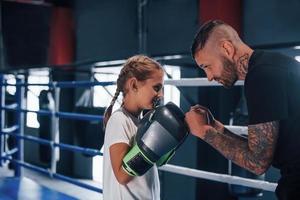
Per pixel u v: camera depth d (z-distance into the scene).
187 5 4.44
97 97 5.46
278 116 1.02
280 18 3.67
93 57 5.79
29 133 6.79
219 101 4.07
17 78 4.32
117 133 1.23
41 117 5.75
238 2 3.95
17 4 6.38
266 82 1.04
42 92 5.41
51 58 6.12
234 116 3.31
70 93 6.09
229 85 1.20
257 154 1.07
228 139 1.14
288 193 1.09
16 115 4.31
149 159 1.15
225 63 1.15
